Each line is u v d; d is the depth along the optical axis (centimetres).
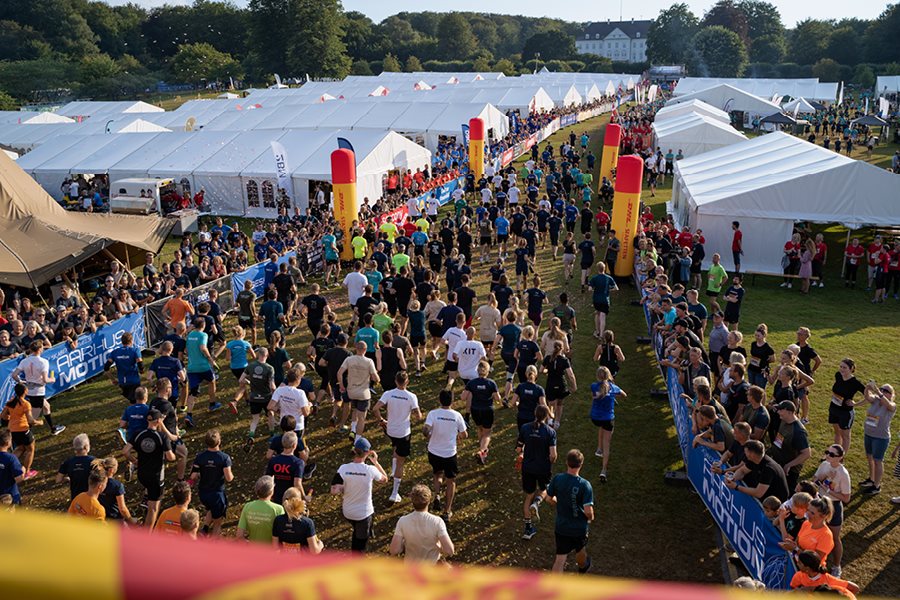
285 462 812
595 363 1449
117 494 787
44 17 12038
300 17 10594
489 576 125
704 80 8062
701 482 903
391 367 1152
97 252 1878
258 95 6253
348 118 4288
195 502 989
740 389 971
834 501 757
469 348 1178
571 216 2475
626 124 5647
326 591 120
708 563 833
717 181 2331
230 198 3042
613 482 1008
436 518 690
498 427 1190
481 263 2255
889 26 11469
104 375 1445
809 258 1916
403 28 15838
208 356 1211
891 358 1447
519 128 4891
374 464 830
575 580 124
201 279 1798
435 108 4278
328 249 2008
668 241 1958
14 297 1745
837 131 5331
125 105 5778
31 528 124
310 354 1216
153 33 13862
